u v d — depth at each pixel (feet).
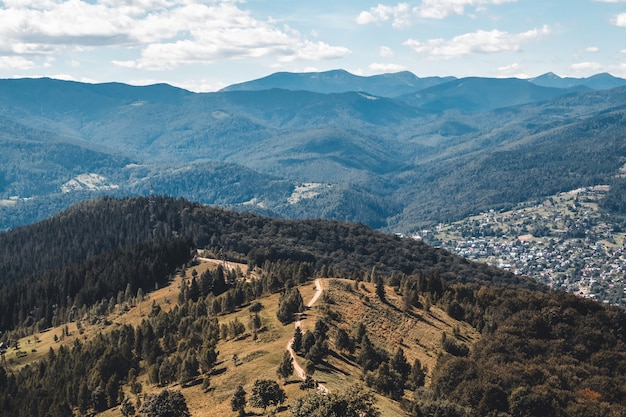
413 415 395.75
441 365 508.53
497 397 459.73
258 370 443.32
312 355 449.48
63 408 511.40
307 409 321.93
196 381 464.24
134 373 524.93
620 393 532.32
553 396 478.18
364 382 433.48
